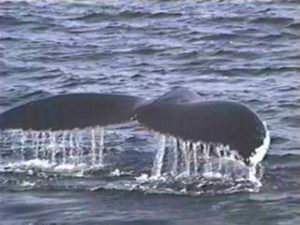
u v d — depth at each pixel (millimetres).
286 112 36469
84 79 43844
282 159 28297
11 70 46000
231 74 44812
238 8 67000
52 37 56375
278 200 23797
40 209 23344
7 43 54125
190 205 23375
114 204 23547
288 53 49844
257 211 22984
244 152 21172
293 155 28828
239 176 25312
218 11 65938
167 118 22469
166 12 66000
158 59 49094
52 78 44156
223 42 53562
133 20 63219
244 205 23391
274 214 22781
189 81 43219
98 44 53750
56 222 22344
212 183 24875
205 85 42219
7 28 59812
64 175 26234
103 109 23750
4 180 25859
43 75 44812
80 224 22172
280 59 48219
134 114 23109
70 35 57219
